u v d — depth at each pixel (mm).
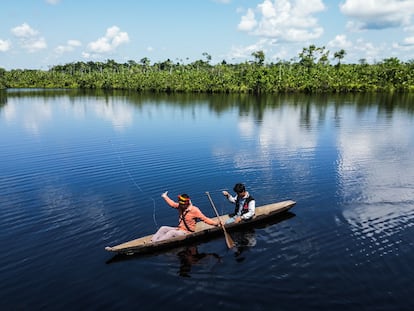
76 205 10977
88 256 7863
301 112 38344
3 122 32625
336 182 12828
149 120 33438
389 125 27219
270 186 12508
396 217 9633
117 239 8680
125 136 24328
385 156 16875
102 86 114562
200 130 26547
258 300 6184
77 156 17953
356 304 6023
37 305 6168
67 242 8547
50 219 9930
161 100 61281
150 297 6340
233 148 19375
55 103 55375
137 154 18266
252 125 28656
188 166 15484
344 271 7035
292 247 8086
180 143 21297
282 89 79500
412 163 15484
